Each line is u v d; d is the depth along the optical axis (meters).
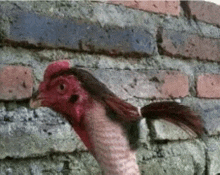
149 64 1.01
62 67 0.73
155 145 0.98
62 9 0.86
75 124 0.74
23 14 0.80
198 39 1.15
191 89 1.11
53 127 0.81
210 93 1.16
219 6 1.24
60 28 0.85
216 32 1.22
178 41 1.09
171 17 1.09
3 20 0.77
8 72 0.77
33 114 0.79
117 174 0.70
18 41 0.78
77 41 0.87
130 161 0.71
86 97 0.73
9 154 0.75
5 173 0.74
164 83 1.03
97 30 0.91
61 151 0.82
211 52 1.19
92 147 0.73
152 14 1.04
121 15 0.97
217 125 1.15
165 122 1.00
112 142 0.71
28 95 0.79
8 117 0.76
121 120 0.72
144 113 0.76
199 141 1.08
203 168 1.07
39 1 0.83
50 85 0.74
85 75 0.73
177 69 1.07
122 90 0.93
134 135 0.73
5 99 0.76
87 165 0.85
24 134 0.77
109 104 0.72
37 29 0.81
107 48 0.92
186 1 1.14
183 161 1.02
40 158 0.79
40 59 0.82
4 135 0.74
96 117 0.72
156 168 0.96
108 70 0.91
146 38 1.01
